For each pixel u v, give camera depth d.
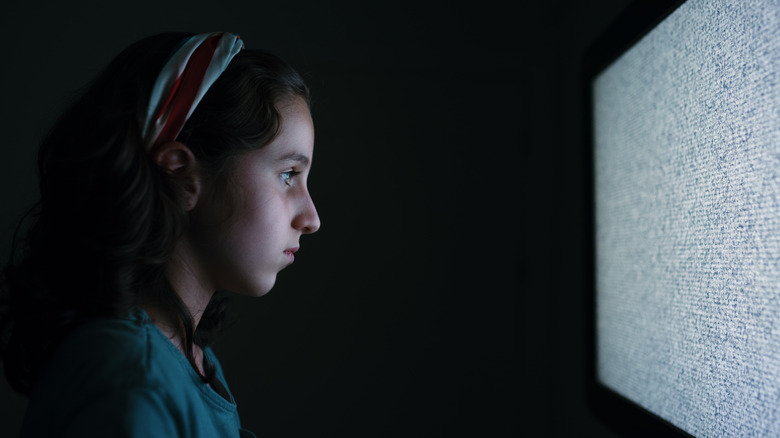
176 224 0.46
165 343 0.45
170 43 0.51
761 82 0.54
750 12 0.56
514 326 1.70
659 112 0.79
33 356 0.46
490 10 1.74
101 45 1.62
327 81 1.70
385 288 1.68
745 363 0.57
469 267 1.71
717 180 0.63
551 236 1.69
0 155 1.56
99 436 0.35
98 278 0.44
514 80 1.74
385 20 1.72
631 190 0.90
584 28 1.45
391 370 1.67
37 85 1.58
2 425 1.49
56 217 0.46
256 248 0.49
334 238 1.68
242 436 0.59
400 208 1.70
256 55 0.53
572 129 1.54
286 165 0.51
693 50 0.69
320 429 1.63
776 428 0.52
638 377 0.86
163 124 0.46
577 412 1.46
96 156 0.44
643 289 0.84
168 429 0.39
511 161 1.73
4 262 1.54
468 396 1.68
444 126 1.72
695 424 0.68
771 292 0.53
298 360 1.64
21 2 1.60
